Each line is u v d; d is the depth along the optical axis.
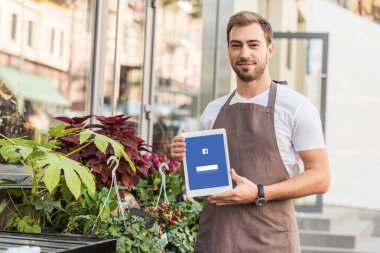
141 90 6.31
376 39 8.16
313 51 7.93
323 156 2.75
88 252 2.08
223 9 7.82
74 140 3.38
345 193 8.15
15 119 4.20
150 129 6.49
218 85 7.82
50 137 3.42
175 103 7.11
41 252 2.02
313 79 7.95
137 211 3.29
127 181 3.53
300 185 2.70
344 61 8.13
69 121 3.62
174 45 7.03
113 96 5.61
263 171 2.76
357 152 8.08
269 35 2.79
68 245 2.14
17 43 4.27
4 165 3.69
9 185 3.21
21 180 3.24
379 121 8.04
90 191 2.75
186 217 4.33
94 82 5.17
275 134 2.76
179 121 7.24
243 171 2.77
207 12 7.74
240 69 2.75
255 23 2.74
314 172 2.72
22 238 2.25
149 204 4.05
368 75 8.07
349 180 8.12
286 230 2.77
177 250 3.69
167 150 6.96
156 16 6.50
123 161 3.53
